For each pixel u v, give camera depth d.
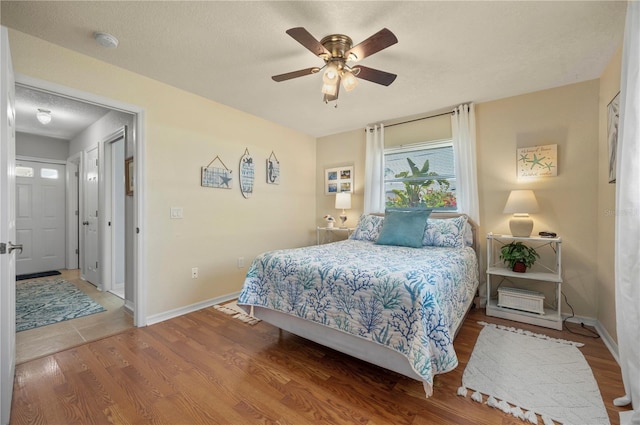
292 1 1.62
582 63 2.30
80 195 4.31
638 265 1.35
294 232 4.23
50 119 3.43
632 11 1.38
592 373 1.78
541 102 2.81
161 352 2.08
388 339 1.55
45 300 3.26
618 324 1.48
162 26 1.84
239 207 3.43
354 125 4.01
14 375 1.75
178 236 2.82
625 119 1.41
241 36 1.95
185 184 2.88
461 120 3.17
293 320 2.06
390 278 1.61
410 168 3.72
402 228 2.95
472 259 2.66
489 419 1.41
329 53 1.79
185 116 2.87
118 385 1.69
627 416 1.35
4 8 1.65
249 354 2.06
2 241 1.32
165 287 2.71
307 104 3.21
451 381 1.72
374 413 1.46
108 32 1.90
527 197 2.65
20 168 4.56
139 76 2.51
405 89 2.79
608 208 2.27
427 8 1.66
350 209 4.25
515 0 1.60
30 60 1.94
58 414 1.45
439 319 1.46
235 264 3.38
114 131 3.33
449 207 3.44
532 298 2.59
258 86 2.75
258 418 1.43
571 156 2.67
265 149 3.77
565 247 2.70
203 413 1.46
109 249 3.64
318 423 1.39
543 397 1.56
